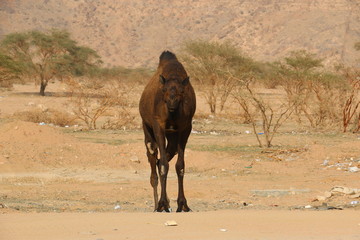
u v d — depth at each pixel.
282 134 89.44
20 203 35.06
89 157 58.31
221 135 87.94
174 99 27.00
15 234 17.39
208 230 18.62
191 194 42.25
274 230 18.62
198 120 111.50
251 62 185.62
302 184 48.19
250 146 74.12
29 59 189.00
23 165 52.53
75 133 86.19
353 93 91.56
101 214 23.95
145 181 50.25
